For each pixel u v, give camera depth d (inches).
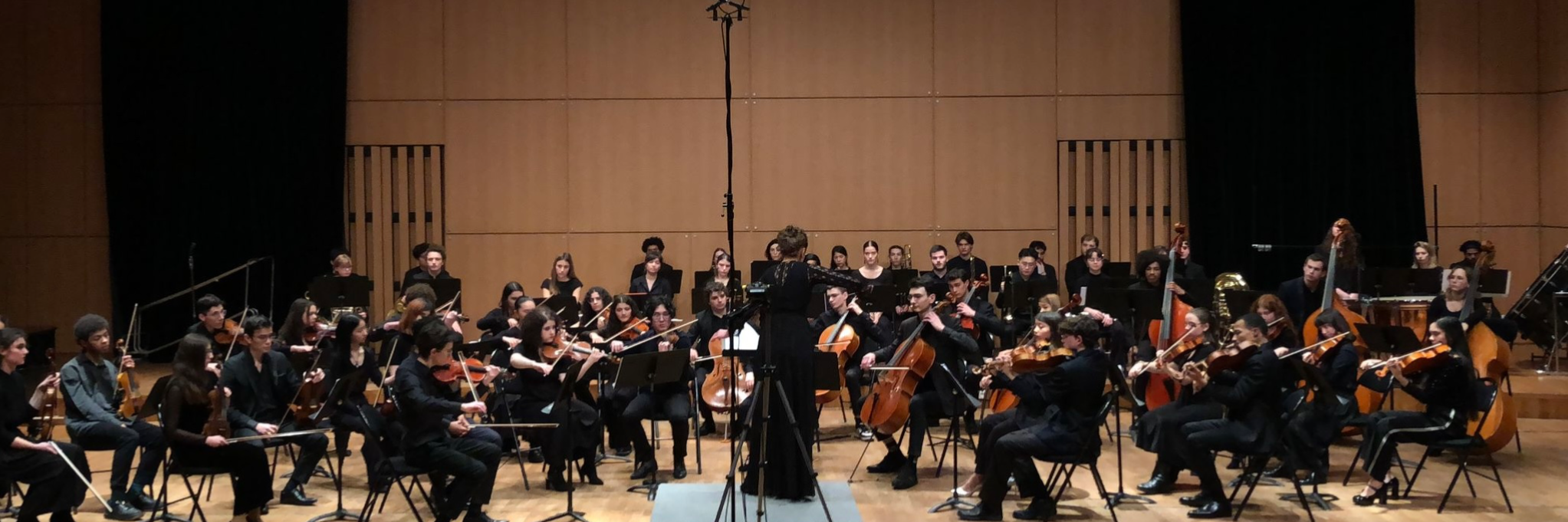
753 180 450.3
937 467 292.0
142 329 437.7
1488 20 448.5
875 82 449.7
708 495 255.9
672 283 400.5
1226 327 345.7
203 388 227.0
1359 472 287.3
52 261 450.6
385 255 450.6
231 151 434.6
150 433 256.2
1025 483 242.7
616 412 300.5
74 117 448.8
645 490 275.0
